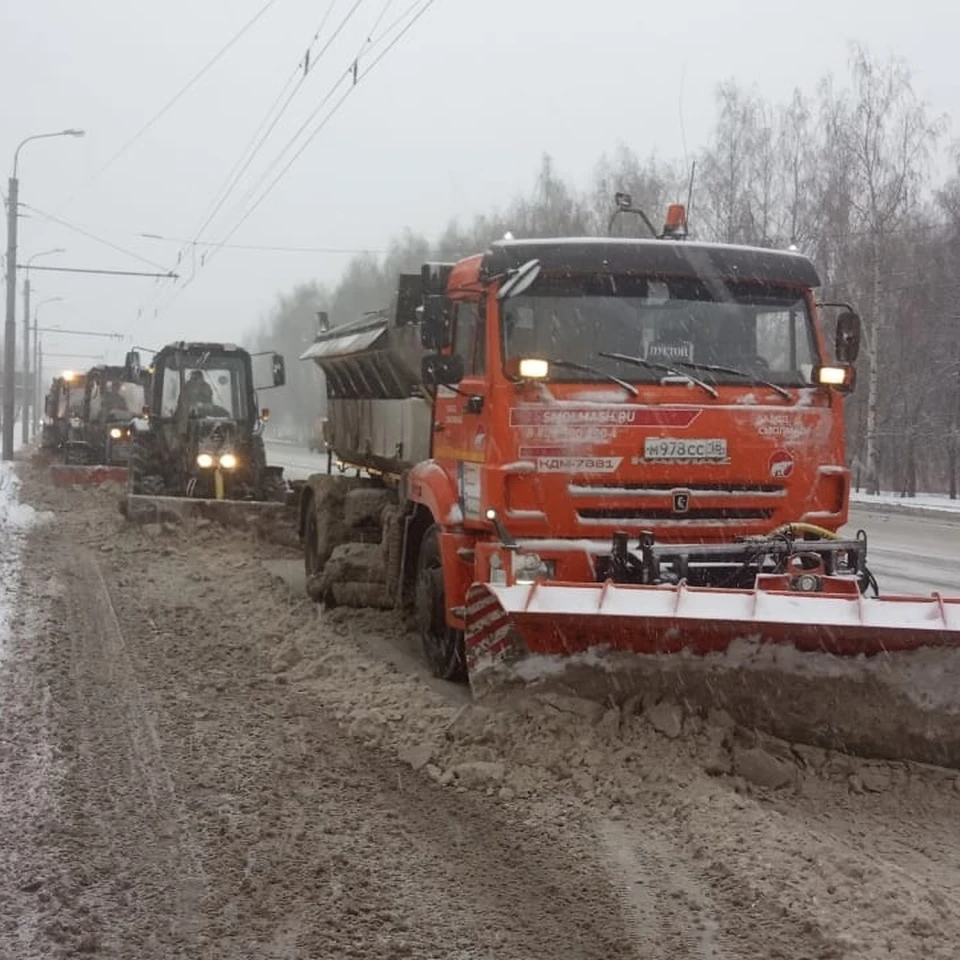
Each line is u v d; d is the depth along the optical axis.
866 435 30.48
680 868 4.45
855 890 4.16
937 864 4.53
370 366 9.92
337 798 5.22
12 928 3.90
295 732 6.26
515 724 5.60
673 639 5.37
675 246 7.12
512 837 4.76
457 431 7.36
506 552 6.50
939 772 5.35
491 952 3.78
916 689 5.31
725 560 6.55
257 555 13.62
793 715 5.44
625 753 5.39
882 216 30.25
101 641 8.62
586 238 7.18
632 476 6.65
